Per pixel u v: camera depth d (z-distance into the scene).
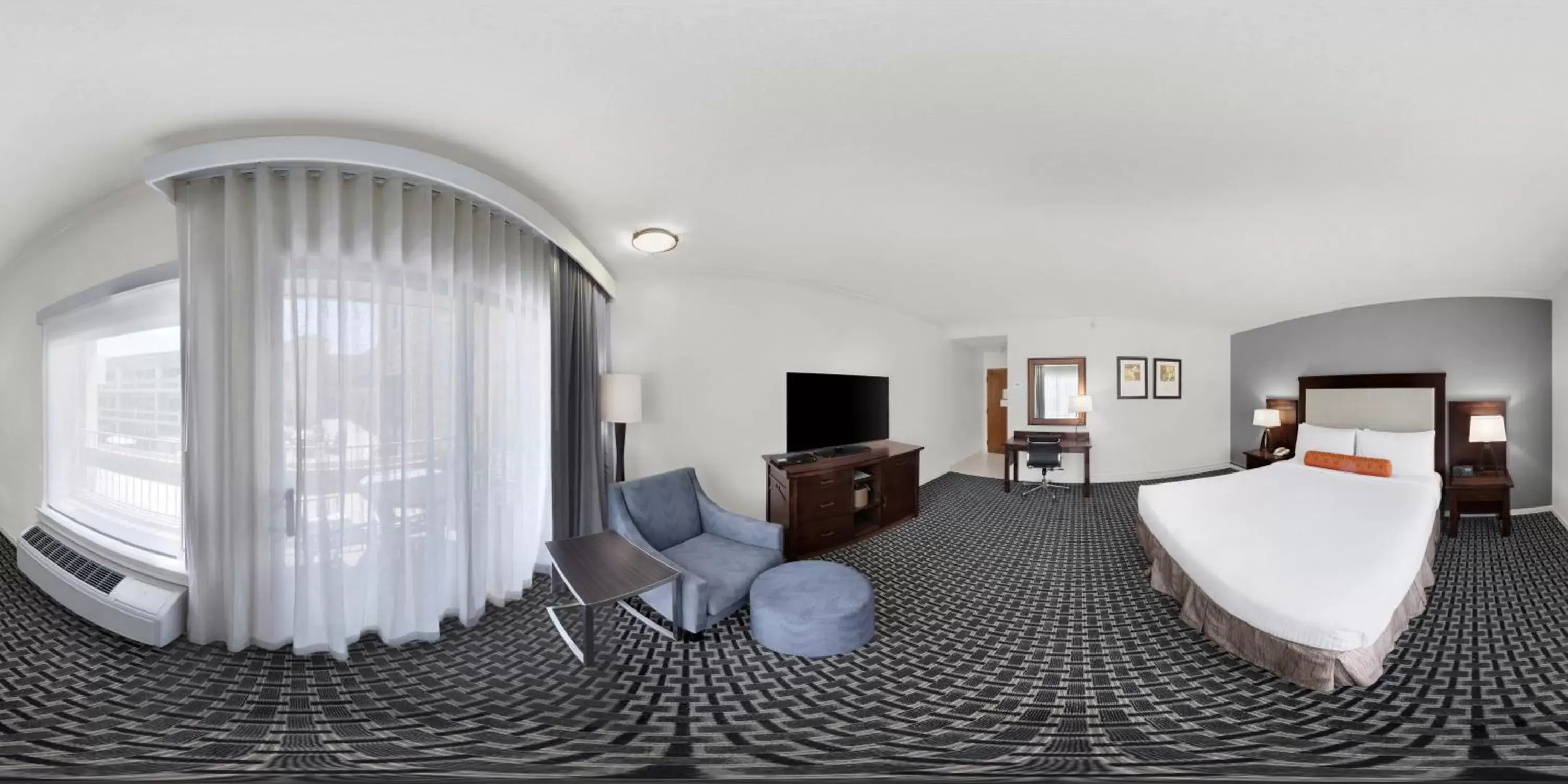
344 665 1.93
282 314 1.93
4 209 2.37
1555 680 1.87
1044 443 5.18
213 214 1.94
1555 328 4.11
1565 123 1.80
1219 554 2.28
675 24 1.35
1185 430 6.00
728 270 3.83
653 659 2.06
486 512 2.36
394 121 1.80
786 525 3.38
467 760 1.46
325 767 1.40
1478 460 4.33
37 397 3.11
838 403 4.08
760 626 2.18
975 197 2.51
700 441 3.80
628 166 2.16
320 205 1.98
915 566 3.22
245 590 1.97
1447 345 4.55
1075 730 1.62
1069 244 3.26
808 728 1.63
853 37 1.42
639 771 1.43
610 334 3.63
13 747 1.46
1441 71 1.54
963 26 1.39
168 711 1.64
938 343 6.18
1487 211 2.65
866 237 3.10
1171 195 2.50
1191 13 1.35
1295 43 1.45
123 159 2.02
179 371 2.31
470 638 2.18
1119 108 1.77
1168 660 2.07
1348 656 1.74
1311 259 3.56
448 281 2.18
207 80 1.53
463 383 2.23
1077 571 3.12
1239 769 1.40
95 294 2.51
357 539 2.05
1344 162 2.13
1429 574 2.76
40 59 1.39
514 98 1.67
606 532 2.59
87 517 2.68
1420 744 1.54
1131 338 5.79
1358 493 3.29
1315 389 5.26
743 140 1.96
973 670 2.00
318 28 1.32
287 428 1.95
